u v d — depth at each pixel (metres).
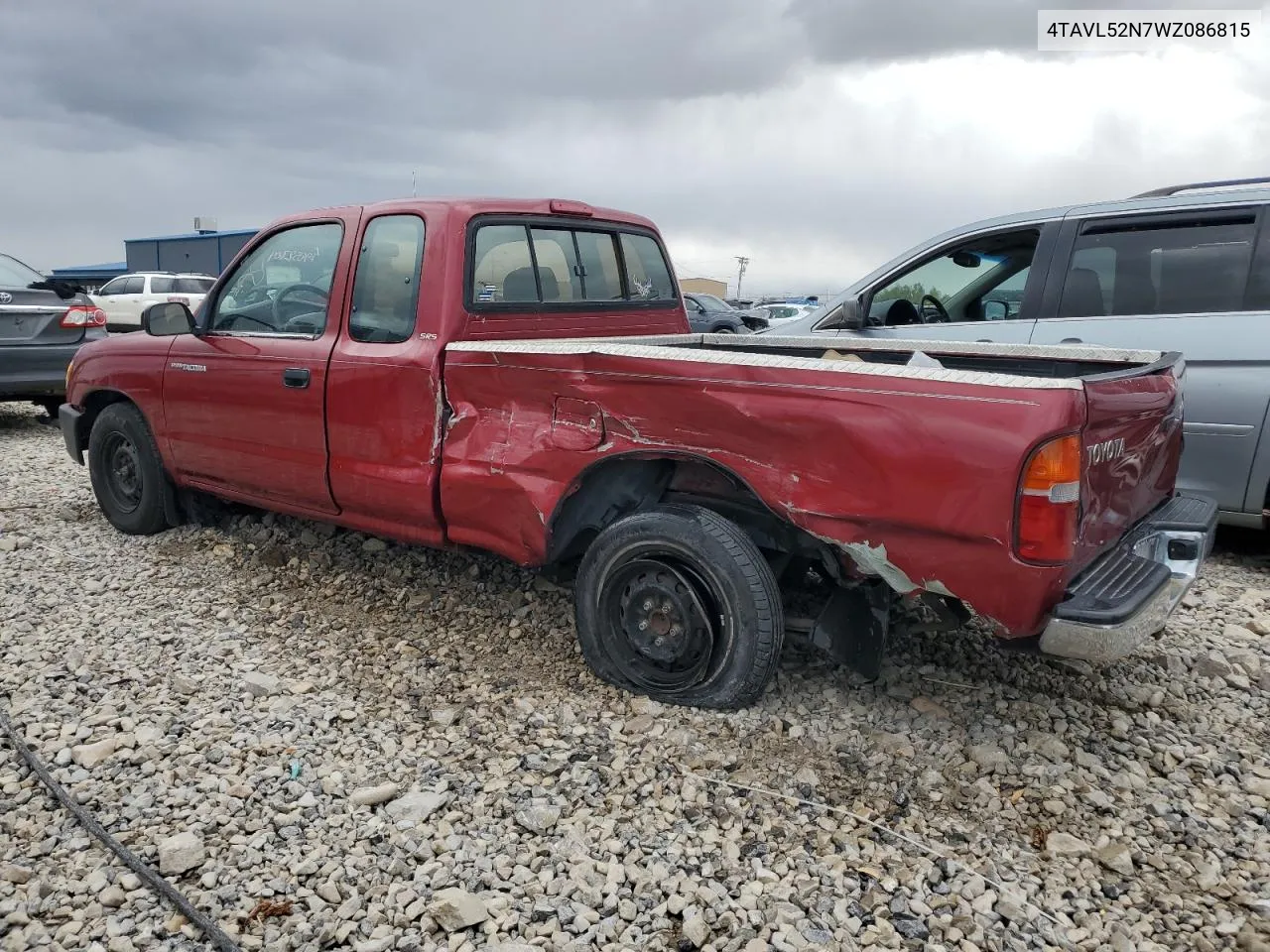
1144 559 3.06
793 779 2.99
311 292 4.39
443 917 2.35
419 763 3.08
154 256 33.72
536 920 2.39
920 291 6.00
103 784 2.93
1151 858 2.68
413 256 3.96
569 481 3.46
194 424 4.88
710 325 21.67
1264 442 5.00
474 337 3.91
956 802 2.91
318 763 3.07
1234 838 2.77
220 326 4.86
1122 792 2.98
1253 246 5.03
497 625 4.16
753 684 3.23
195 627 4.12
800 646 3.89
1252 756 3.21
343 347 4.14
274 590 4.54
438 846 2.67
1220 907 2.48
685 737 3.20
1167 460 3.60
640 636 3.44
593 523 3.65
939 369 2.78
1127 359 3.89
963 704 3.49
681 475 3.53
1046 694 3.59
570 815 2.82
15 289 8.62
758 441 3.05
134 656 3.81
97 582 4.64
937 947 2.31
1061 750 3.18
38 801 2.86
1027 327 5.52
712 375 3.09
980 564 2.74
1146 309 5.28
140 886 2.51
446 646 3.96
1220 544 5.80
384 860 2.60
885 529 2.87
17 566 4.84
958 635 4.08
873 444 2.83
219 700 3.46
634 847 2.68
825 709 3.40
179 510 5.37
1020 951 2.32
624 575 3.44
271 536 5.22
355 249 4.18
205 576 4.73
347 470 4.15
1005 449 2.64
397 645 3.95
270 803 2.85
